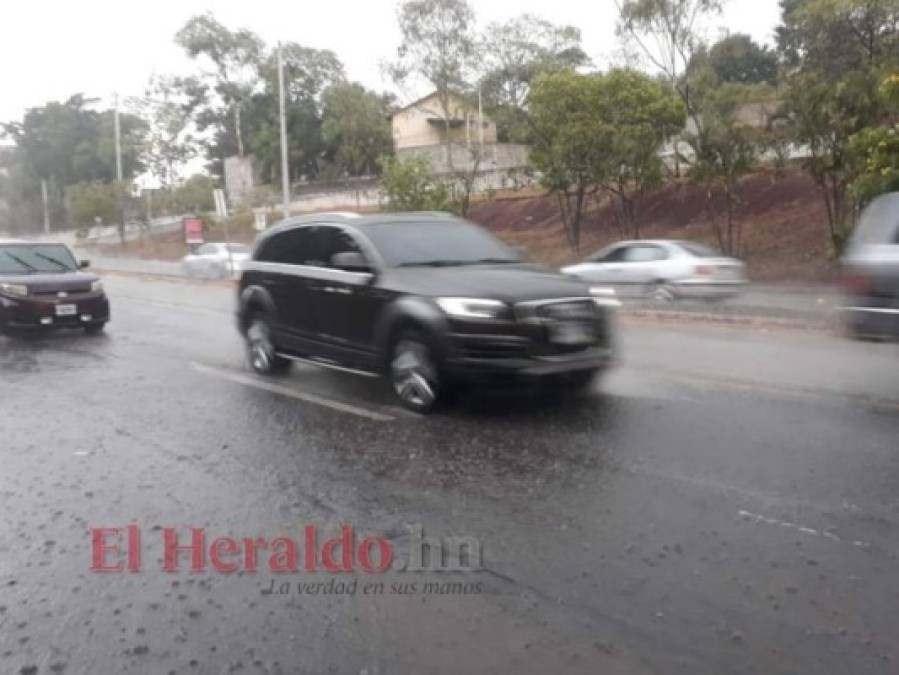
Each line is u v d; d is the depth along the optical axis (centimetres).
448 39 3469
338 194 4828
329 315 845
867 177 1747
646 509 491
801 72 2302
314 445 654
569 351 731
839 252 2134
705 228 2841
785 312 1404
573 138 2553
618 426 682
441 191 2973
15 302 1327
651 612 369
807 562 412
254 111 6091
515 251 875
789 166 2984
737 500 500
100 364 1098
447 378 716
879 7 2105
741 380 856
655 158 2622
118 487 563
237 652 346
